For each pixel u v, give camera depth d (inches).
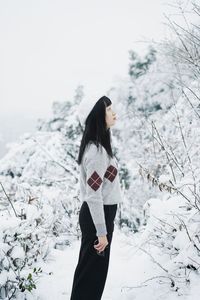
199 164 140.0
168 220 121.4
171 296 105.3
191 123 163.9
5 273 113.2
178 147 162.4
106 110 92.7
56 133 316.8
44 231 142.6
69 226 173.5
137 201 288.0
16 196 179.3
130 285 117.1
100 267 94.7
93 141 91.0
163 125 207.9
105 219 92.9
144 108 426.9
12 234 121.9
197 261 108.3
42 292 116.8
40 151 294.2
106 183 92.7
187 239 113.1
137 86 432.1
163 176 126.6
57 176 285.4
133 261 134.4
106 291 117.9
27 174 290.2
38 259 135.8
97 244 92.2
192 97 162.2
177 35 151.1
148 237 123.8
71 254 146.6
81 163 94.3
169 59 169.3
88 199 89.2
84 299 94.7
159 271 116.6
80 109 94.7
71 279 125.3
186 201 125.1
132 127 406.0
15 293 115.1
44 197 177.0
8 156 308.2
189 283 106.7
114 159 95.0
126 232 215.0
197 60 148.7
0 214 142.2
